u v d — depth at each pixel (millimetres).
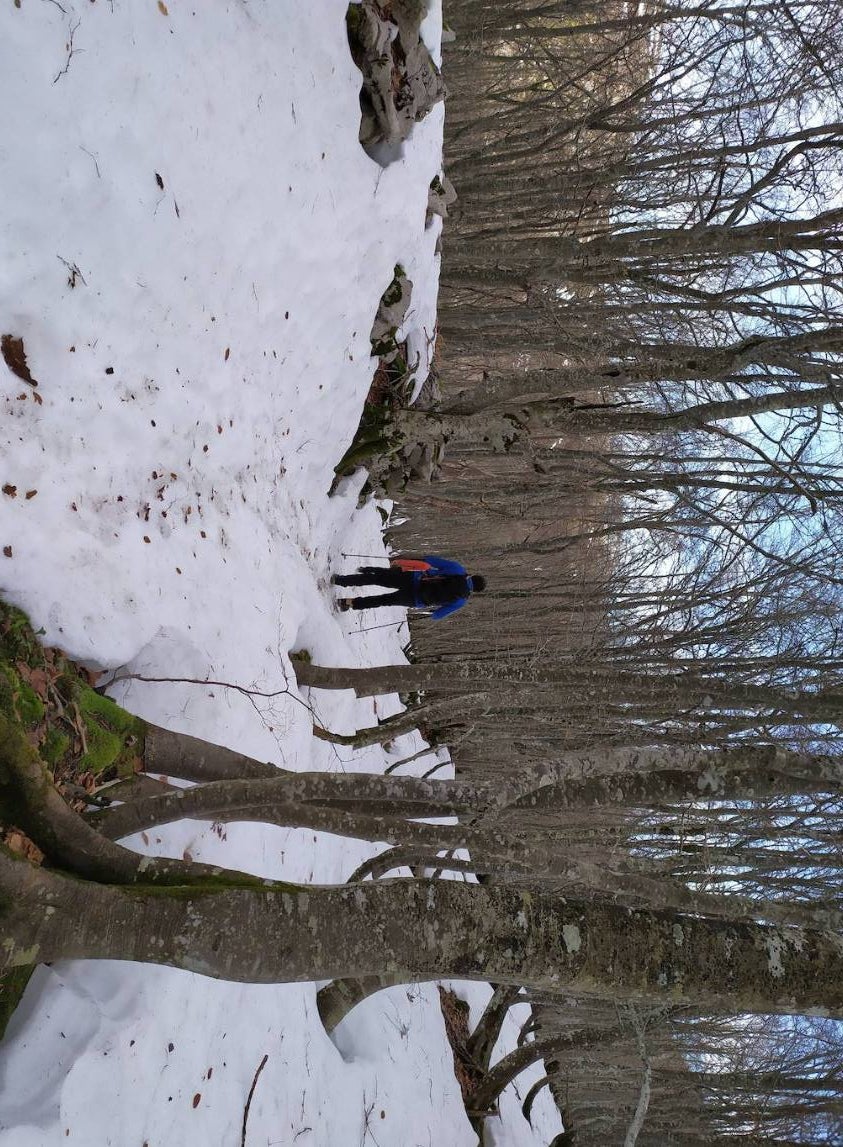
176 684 4434
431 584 7473
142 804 3359
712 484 6676
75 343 3727
